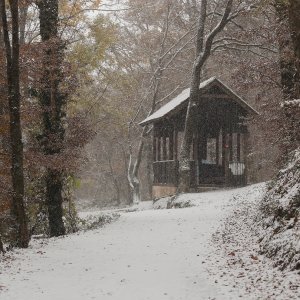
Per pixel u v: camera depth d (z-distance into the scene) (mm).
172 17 48562
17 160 15125
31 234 20656
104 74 38031
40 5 19109
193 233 16375
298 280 8133
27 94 19859
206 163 33812
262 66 23312
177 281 9789
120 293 9062
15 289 9531
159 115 33156
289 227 10625
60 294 9109
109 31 31250
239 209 20141
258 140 37781
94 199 63469
